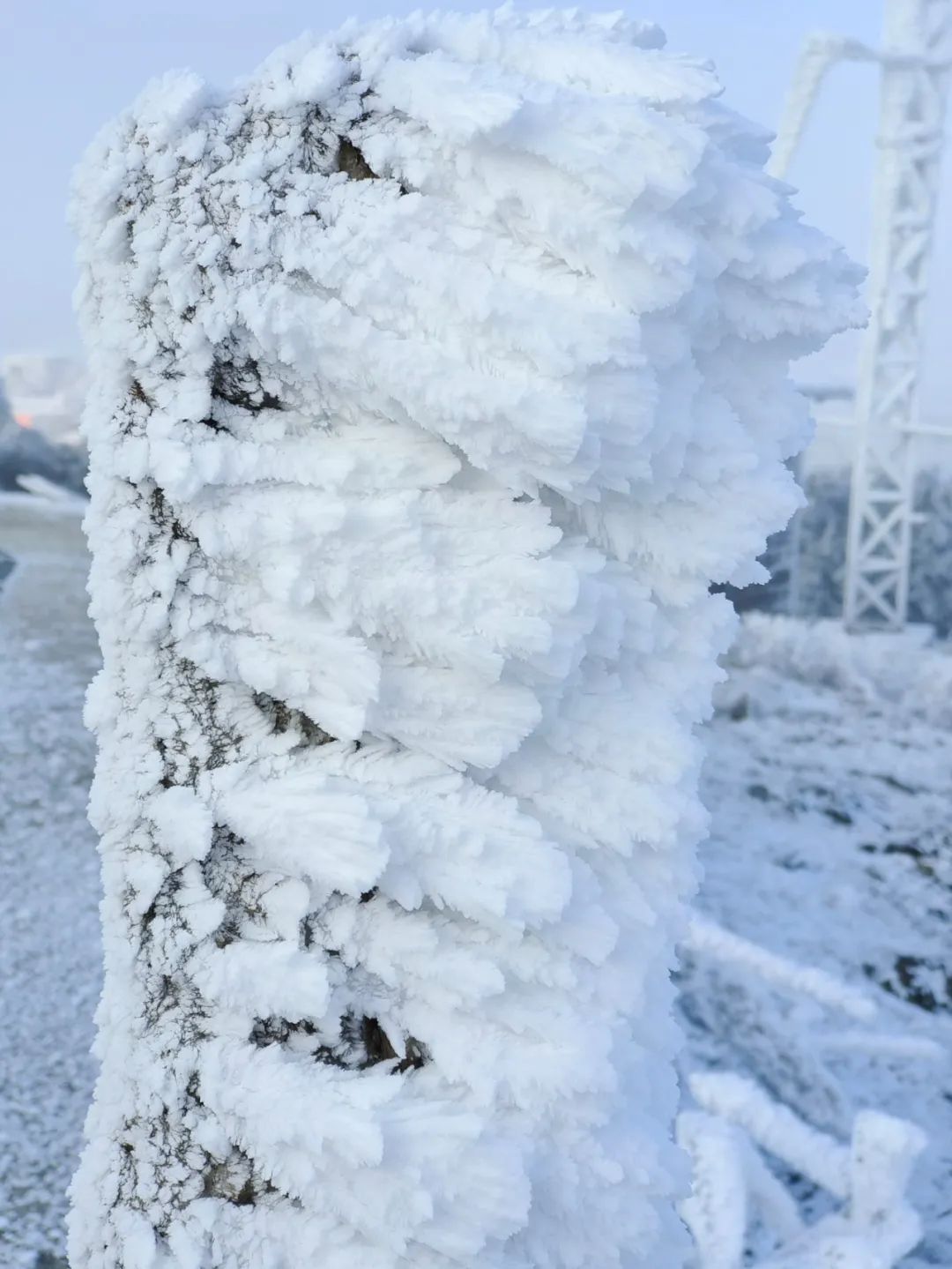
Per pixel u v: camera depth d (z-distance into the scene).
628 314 0.45
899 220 4.65
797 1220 1.28
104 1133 0.51
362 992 0.50
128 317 0.48
